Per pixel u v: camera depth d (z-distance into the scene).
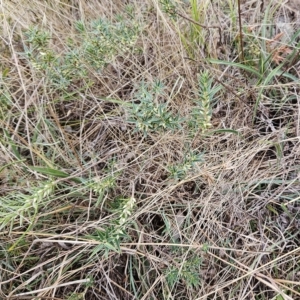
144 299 1.37
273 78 1.69
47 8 1.87
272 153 1.57
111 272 1.46
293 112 1.64
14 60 1.75
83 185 1.49
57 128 1.67
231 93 1.65
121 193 1.54
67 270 1.45
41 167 1.49
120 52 1.69
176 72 1.69
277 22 1.84
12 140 1.60
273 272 1.38
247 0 1.91
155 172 1.55
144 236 1.47
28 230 1.38
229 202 1.47
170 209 1.51
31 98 1.62
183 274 1.31
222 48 1.76
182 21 1.76
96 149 1.66
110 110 1.74
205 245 1.32
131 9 1.71
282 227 1.44
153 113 1.28
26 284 1.38
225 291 1.39
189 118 1.49
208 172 1.45
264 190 1.48
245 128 1.58
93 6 1.89
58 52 1.76
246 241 1.42
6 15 1.84
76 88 1.74
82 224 1.49
